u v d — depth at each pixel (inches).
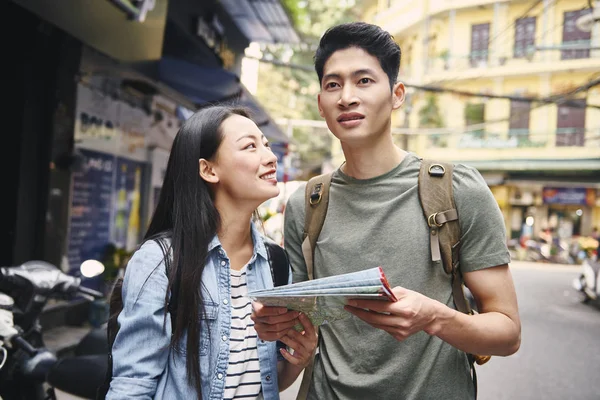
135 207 335.3
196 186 66.0
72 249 255.3
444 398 66.1
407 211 69.7
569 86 802.2
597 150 800.9
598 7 324.2
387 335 66.9
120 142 304.2
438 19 866.8
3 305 104.3
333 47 70.0
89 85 261.9
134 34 210.2
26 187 221.9
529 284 549.0
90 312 242.4
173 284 61.6
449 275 68.3
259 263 69.9
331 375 69.2
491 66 836.6
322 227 75.4
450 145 885.2
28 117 221.5
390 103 71.2
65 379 112.3
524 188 887.1
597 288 398.3
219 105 71.9
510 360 250.2
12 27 217.6
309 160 1159.0
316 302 54.5
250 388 65.0
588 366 241.8
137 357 59.0
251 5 373.7
